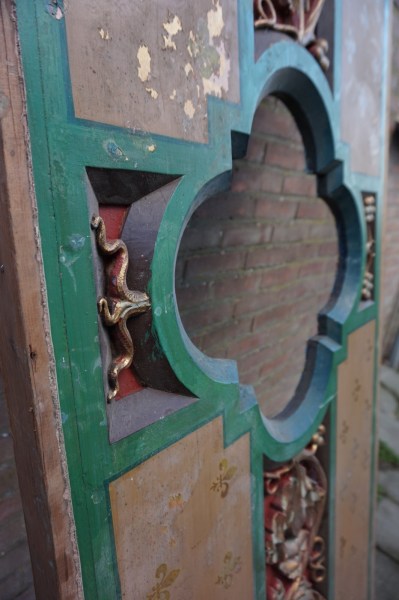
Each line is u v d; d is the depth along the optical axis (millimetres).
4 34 379
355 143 1061
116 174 493
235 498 763
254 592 863
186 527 653
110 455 519
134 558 570
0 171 397
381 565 1675
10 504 910
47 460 453
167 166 547
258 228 1266
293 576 998
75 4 430
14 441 495
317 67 866
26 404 445
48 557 490
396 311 3086
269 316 1456
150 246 539
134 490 557
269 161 1213
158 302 552
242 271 1261
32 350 426
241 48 651
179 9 540
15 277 410
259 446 817
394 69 2037
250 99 684
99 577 526
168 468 605
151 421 570
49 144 421
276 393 1593
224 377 710
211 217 1078
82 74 443
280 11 774
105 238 494
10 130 390
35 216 417
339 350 1104
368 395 1328
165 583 624
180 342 596
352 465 1271
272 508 960
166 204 553
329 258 1765
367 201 1171
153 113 522
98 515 515
